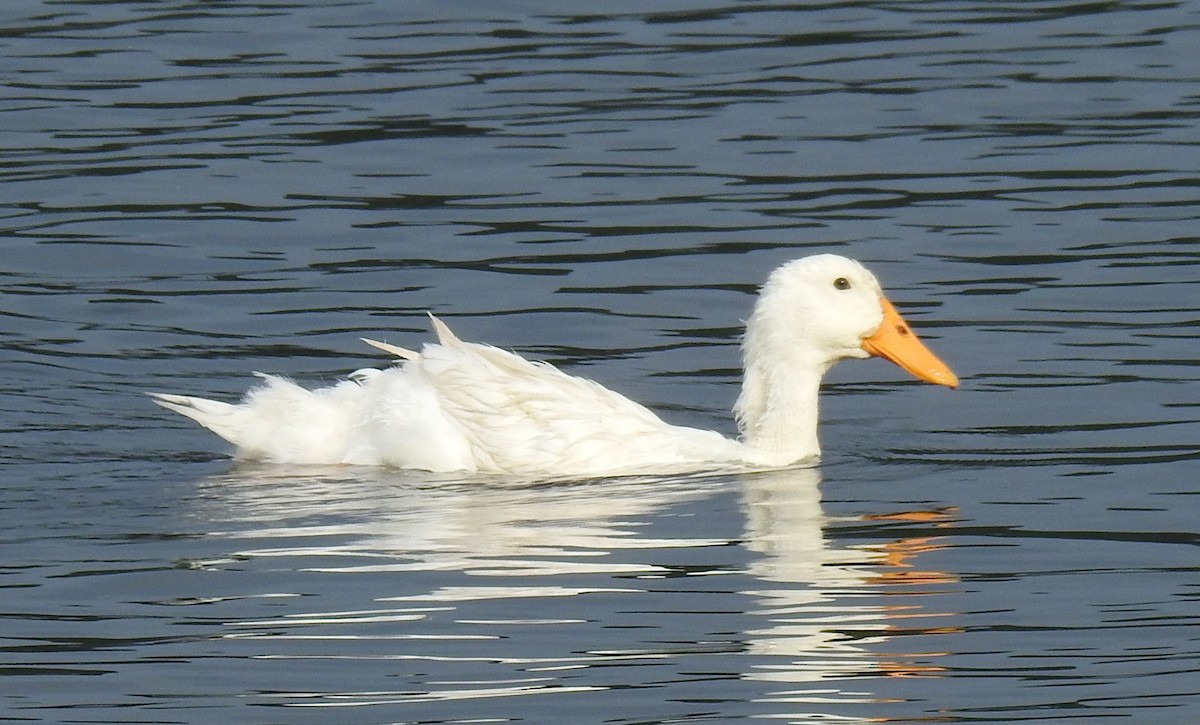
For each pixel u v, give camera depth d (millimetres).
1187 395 16516
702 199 22172
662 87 25984
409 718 10539
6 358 17828
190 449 15703
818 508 14109
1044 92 25516
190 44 27828
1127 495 14258
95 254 20656
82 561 12906
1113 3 29266
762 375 15500
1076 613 11969
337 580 12523
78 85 26031
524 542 13289
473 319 18938
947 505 14148
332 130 24391
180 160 23375
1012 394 16844
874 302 15375
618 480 14812
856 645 11500
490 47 27656
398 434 15109
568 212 21828
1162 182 22359
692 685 10914
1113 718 10508
